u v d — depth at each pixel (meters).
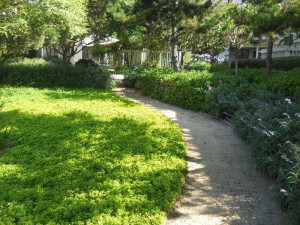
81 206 3.62
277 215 3.76
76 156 5.25
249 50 27.08
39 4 11.14
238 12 9.84
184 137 7.00
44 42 14.31
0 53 15.32
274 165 4.33
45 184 4.23
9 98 10.55
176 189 4.23
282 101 6.58
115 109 9.28
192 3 11.83
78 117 8.05
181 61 16.05
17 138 6.17
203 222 3.62
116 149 5.60
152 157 5.30
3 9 11.05
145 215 3.54
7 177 4.36
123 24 13.27
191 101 9.97
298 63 15.46
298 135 4.34
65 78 14.14
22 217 3.41
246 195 4.27
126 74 16.05
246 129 6.16
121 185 4.18
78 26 12.09
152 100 12.14
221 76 10.12
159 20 13.75
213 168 5.23
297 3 6.19
